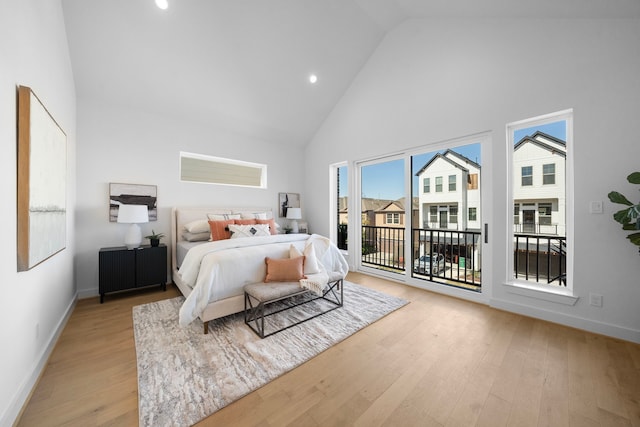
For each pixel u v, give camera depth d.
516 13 2.43
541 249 2.55
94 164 3.13
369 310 2.60
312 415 1.28
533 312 2.44
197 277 2.34
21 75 1.40
